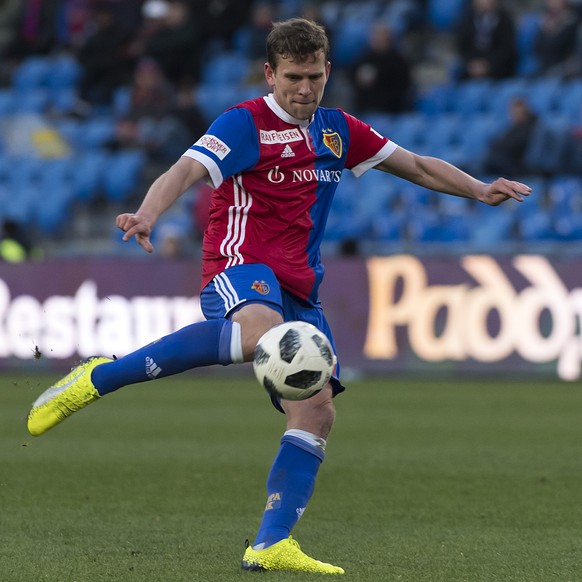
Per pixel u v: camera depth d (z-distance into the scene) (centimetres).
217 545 1750
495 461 2792
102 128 7056
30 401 4278
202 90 7131
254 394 4612
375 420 3659
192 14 7294
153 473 2583
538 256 4788
